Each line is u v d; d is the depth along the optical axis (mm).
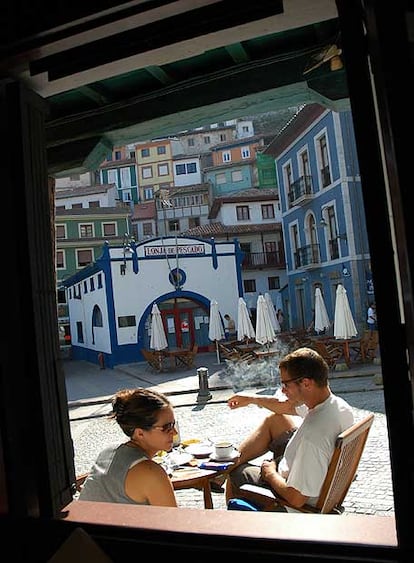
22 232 1828
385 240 1266
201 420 10195
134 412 2365
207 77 2438
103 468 2293
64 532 1727
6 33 1749
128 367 23266
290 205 32031
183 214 57281
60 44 1740
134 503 2207
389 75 1147
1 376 1747
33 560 1738
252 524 1607
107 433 10156
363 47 1334
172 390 14367
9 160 1856
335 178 26359
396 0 1157
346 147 25719
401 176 1123
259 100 2469
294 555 1446
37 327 1817
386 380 1247
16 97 1859
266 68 2363
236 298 26969
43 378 1818
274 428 3541
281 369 2844
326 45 2215
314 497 2676
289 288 33281
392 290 1254
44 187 1979
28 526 1749
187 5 1641
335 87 2273
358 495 5043
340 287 15203
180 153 69250
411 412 1229
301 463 2674
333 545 1422
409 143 1131
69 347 36750
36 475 1788
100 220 50250
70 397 15562
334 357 15031
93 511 1827
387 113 1149
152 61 1844
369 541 1410
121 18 1638
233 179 61938
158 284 25781
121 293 25203
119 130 2697
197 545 1561
